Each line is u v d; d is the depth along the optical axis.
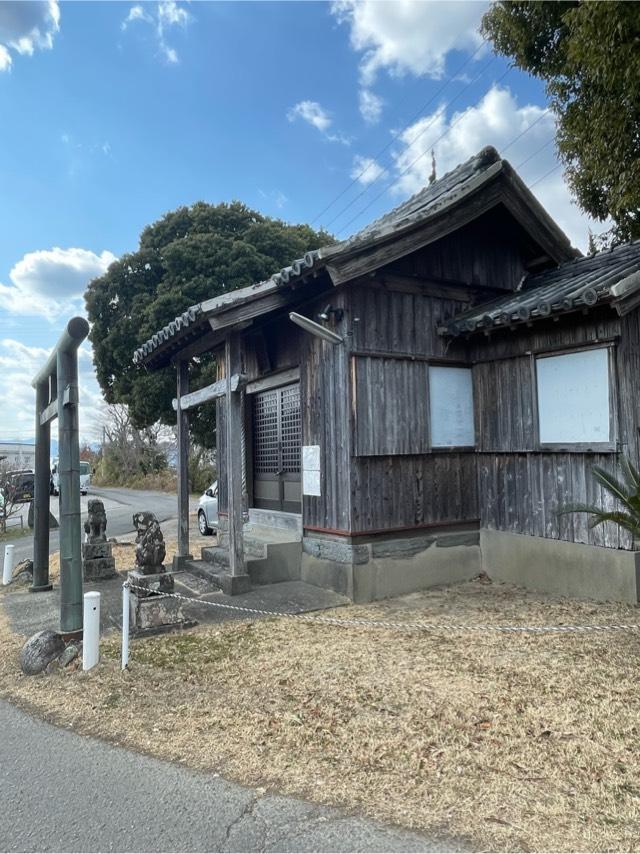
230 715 3.86
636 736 3.35
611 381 6.07
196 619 5.94
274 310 7.34
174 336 7.47
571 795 2.86
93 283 20.19
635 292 5.50
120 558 10.16
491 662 4.48
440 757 3.23
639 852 2.47
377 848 2.57
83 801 3.04
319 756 3.32
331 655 4.79
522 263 8.56
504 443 7.34
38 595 7.66
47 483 8.01
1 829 2.84
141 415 19.55
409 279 7.36
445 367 7.61
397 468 7.13
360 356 6.88
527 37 7.17
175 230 20.88
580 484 6.46
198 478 29.31
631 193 6.08
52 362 6.55
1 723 4.02
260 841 2.66
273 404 8.83
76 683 4.54
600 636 4.99
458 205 7.23
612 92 6.01
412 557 7.16
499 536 7.46
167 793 3.07
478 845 2.56
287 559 7.62
